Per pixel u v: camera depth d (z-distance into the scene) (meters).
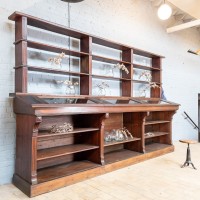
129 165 4.17
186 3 4.85
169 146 5.29
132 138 4.56
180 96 7.27
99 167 3.63
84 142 4.01
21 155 3.14
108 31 4.99
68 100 3.50
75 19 4.35
